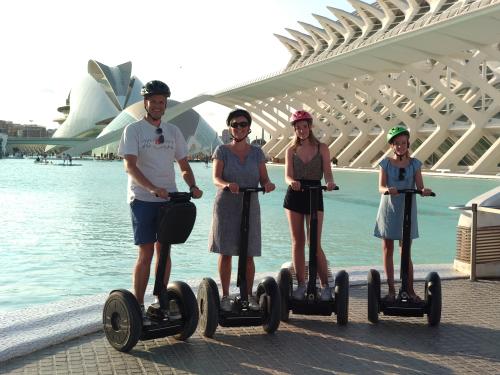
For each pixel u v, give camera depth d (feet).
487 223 19.83
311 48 244.22
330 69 169.48
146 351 12.35
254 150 14.32
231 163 14.05
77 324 13.44
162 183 13.20
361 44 151.84
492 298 17.08
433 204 67.00
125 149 12.84
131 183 13.06
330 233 43.91
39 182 108.88
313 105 224.33
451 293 17.67
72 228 44.70
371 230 45.55
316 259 14.40
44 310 14.57
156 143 13.04
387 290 17.53
